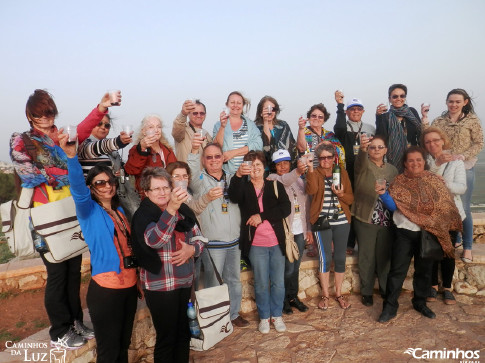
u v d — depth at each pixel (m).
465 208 4.41
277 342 3.59
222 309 3.00
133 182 3.47
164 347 2.63
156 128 3.37
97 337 2.53
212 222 3.59
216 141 4.60
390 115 4.70
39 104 2.58
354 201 4.31
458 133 4.52
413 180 3.88
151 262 2.45
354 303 4.43
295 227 3.98
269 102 4.94
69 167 2.28
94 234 2.44
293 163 4.88
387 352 3.35
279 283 3.74
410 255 3.89
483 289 4.43
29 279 4.62
